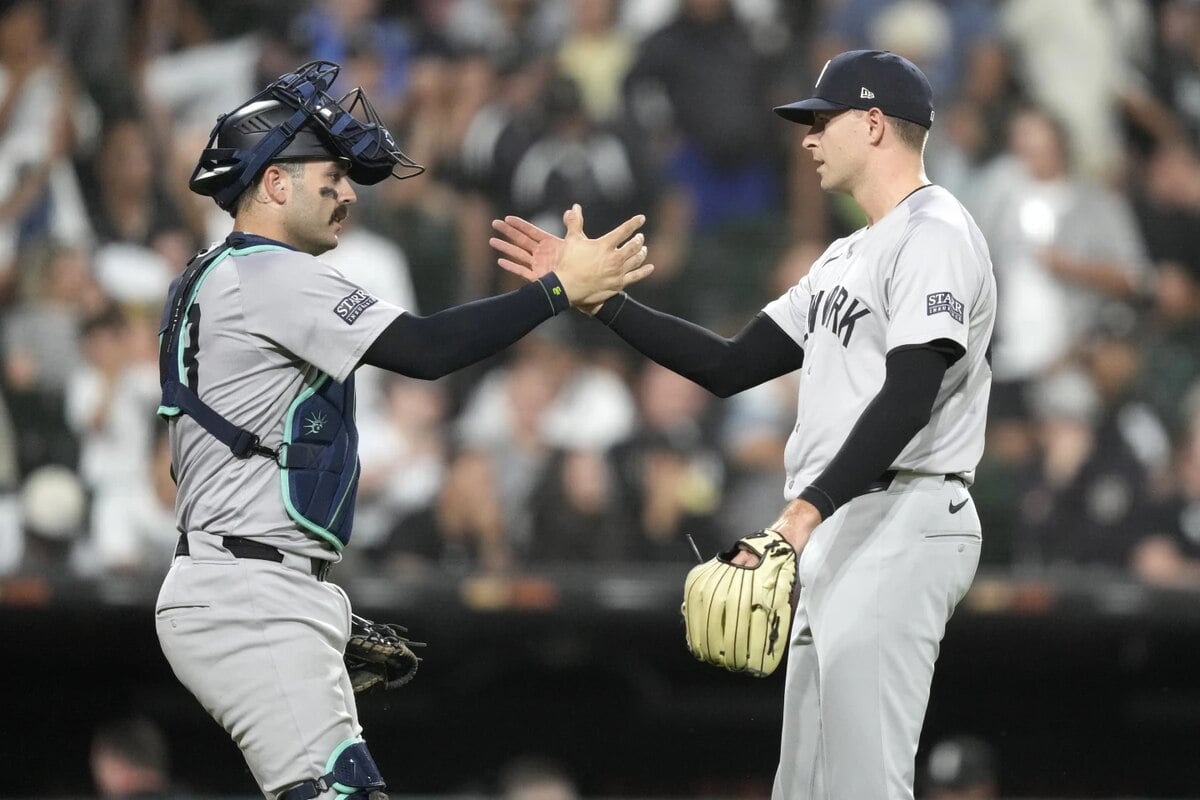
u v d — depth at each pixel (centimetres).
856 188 1352
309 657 1233
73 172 3178
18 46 3244
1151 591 2753
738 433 3011
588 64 3428
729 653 1191
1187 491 3041
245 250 1250
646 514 2934
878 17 3494
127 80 3288
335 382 1270
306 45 3391
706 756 3156
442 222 3234
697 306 3244
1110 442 3067
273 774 1227
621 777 3153
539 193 3269
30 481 2888
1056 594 2752
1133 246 3291
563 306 1317
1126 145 3434
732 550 1220
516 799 2658
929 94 1351
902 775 1265
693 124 3369
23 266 3066
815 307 1359
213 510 1230
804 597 1337
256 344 1229
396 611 2786
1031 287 3198
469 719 3130
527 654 2962
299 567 1242
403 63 3406
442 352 1242
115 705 3073
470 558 2886
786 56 3447
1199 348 3212
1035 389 3109
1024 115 3400
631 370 3061
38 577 2667
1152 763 3181
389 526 2884
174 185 3228
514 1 3472
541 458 2959
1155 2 3531
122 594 2673
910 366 1209
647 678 3036
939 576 1279
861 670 1266
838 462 1187
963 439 1295
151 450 2958
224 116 1283
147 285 3102
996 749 3192
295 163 1270
